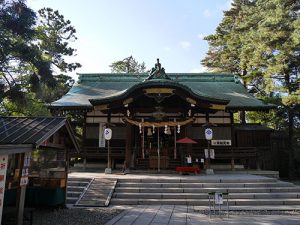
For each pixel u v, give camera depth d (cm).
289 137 2498
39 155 1872
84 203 1202
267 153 2491
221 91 2509
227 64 3397
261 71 2603
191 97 1859
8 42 1581
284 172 2534
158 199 1268
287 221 913
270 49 2303
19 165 833
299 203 1231
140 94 1861
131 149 1998
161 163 1950
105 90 2534
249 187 1373
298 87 2391
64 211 1059
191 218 958
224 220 927
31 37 1686
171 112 2008
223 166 2177
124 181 1439
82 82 2769
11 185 806
